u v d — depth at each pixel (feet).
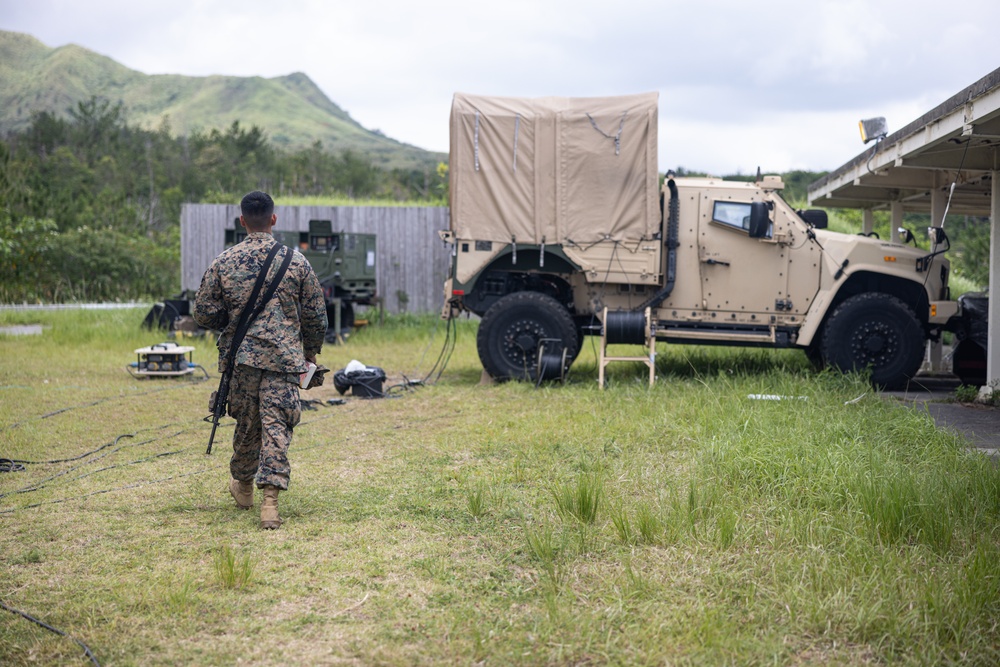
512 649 9.47
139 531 13.71
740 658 9.13
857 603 10.42
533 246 30.40
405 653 9.41
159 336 43.93
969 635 9.47
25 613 10.38
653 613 10.28
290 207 57.06
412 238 57.82
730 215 29.84
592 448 19.49
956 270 59.31
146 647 9.57
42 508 14.97
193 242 58.39
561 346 29.68
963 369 31.01
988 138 23.99
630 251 30.01
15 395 27.48
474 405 26.03
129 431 22.13
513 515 14.47
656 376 30.27
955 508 13.37
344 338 45.34
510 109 30.35
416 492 16.05
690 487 14.38
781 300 29.71
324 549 12.85
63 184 171.32
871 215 40.06
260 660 9.29
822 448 17.15
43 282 75.41
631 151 29.73
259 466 13.80
